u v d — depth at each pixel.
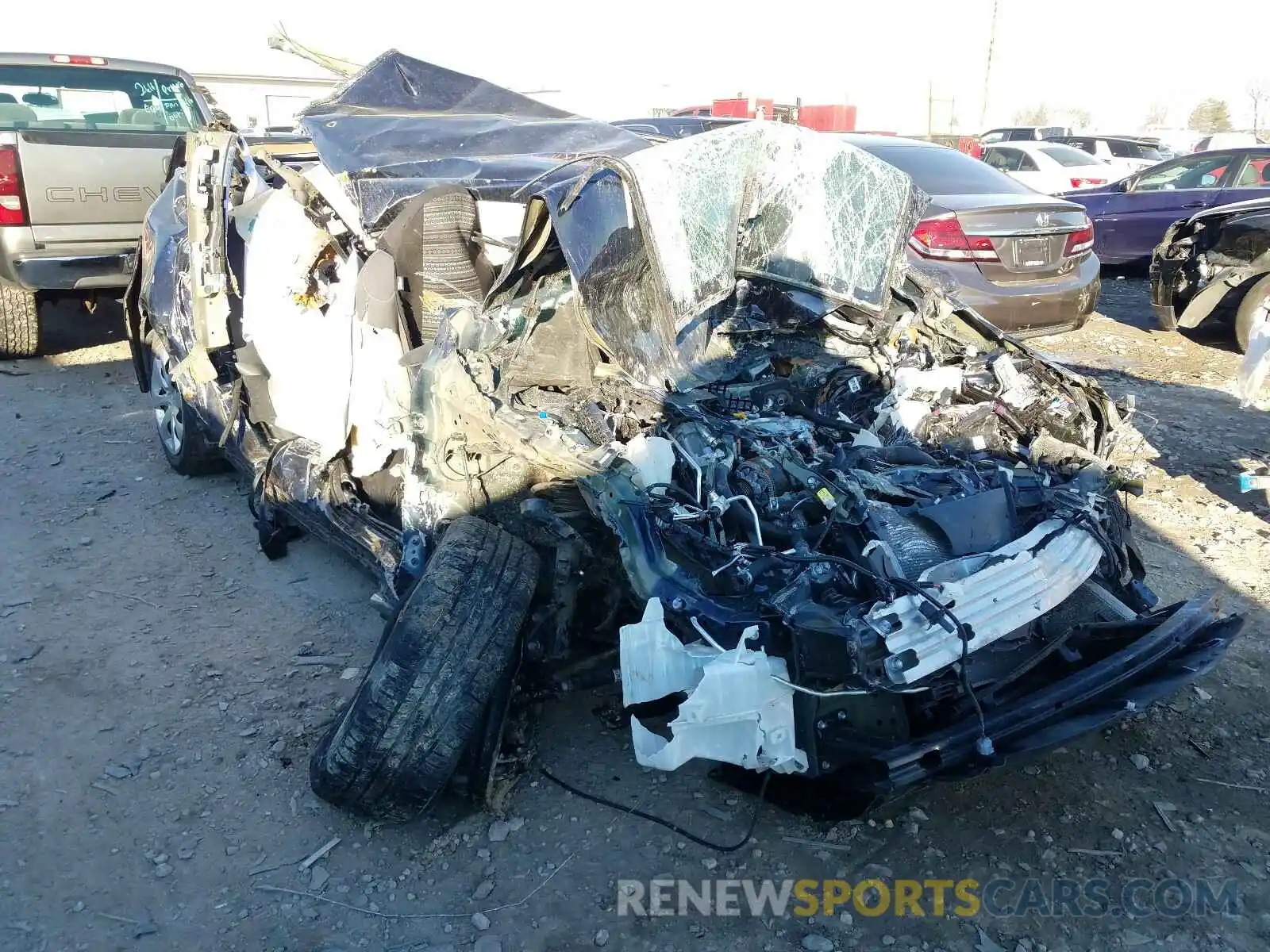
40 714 3.20
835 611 2.36
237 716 3.21
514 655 2.73
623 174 3.16
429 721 2.54
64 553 4.32
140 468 5.33
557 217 2.95
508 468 3.05
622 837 2.70
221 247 4.38
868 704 2.35
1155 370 7.47
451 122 4.53
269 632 3.72
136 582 4.09
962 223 6.30
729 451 3.02
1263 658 3.59
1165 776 2.98
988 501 2.80
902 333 4.02
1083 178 14.56
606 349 3.18
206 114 7.77
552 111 5.14
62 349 7.68
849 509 2.76
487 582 2.71
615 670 2.90
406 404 3.39
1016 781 2.94
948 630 2.33
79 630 3.71
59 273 6.57
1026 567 2.56
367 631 3.74
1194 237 7.94
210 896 2.50
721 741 2.30
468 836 2.70
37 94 7.02
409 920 2.43
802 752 2.32
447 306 3.38
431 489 3.11
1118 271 11.55
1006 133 19.45
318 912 2.45
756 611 2.45
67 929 2.38
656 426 3.13
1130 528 3.13
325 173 4.03
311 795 2.86
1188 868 2.62
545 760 3.00
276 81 22.09
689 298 3.32
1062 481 3.09
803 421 3.36
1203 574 4.18
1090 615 2.82
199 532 4.57
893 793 2.26
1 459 5.38
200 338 4.42
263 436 4.34
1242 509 4.89
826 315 3.95
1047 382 3.63
